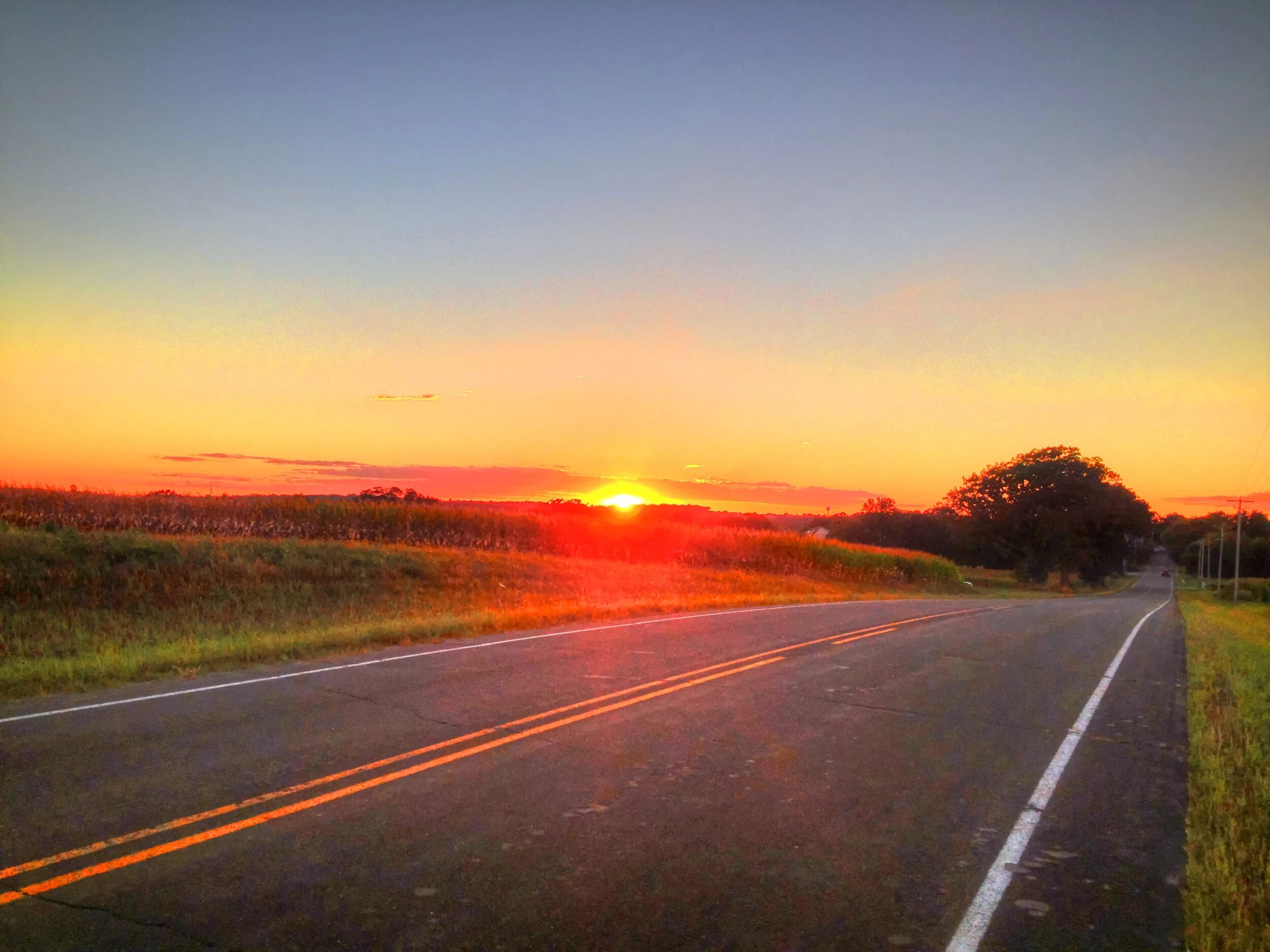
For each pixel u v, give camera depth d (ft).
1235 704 32.42
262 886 14.33
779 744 24.41
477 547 109.19
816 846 16.88
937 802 19.80
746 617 59.98
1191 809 19.51
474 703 28.60
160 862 15.16
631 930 13.21
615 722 26.40
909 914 14.10
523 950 12.52
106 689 30.55
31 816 17.24
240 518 95.14
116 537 68.23
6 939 12.39
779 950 12.76
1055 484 249.96
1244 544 342.85
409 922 13.24
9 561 59.52
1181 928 13.85
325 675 33.60
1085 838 17.71
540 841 16.65
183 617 56.34
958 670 38.55
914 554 173.68
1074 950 13.07
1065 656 44.24
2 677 31.96
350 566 76.48
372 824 17.26
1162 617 81.71
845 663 39.52
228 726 24.91
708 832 17.44
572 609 59.16
